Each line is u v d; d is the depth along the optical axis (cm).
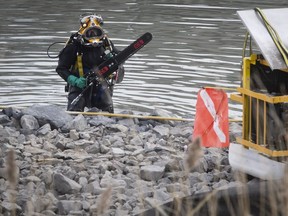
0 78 4722
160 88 4481
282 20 2330
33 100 4331
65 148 2866
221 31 5859
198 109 2608
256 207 1988
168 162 2569
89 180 2500
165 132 3072
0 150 2797
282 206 1894
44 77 4756
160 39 5600
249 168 2378
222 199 1998
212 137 2598
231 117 3694
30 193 2375
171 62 5003
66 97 4388
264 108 2316
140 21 6212
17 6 6894
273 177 2247
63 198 2362
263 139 2355
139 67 4878
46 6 6888
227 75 4709
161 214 1989
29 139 2980
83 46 3569
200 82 4597
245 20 2339
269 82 2408
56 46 5478
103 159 2716
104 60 3591
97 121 3194
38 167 2627
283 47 2244
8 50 5347
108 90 3597
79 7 6844
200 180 2473
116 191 2378
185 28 5975
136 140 2933
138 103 4231
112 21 6212
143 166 2592
